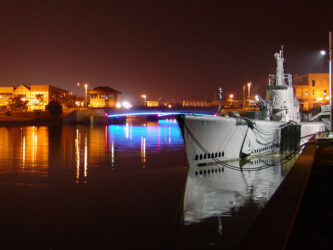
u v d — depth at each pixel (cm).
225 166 2316
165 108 11281
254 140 2745
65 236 1012
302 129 3772
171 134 6669
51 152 3391
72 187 1719
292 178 1123
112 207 1330
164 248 906
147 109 11475
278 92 3288
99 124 12025
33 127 9062
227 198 1488
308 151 1997
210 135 2184
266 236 603
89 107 13612
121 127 10012
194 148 2064
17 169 2306
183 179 1919
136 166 2456
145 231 1051
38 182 1845
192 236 1003
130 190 1644
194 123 2012
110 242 962
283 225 656
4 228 1085
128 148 3844
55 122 11469
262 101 3203
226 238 983
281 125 3180
